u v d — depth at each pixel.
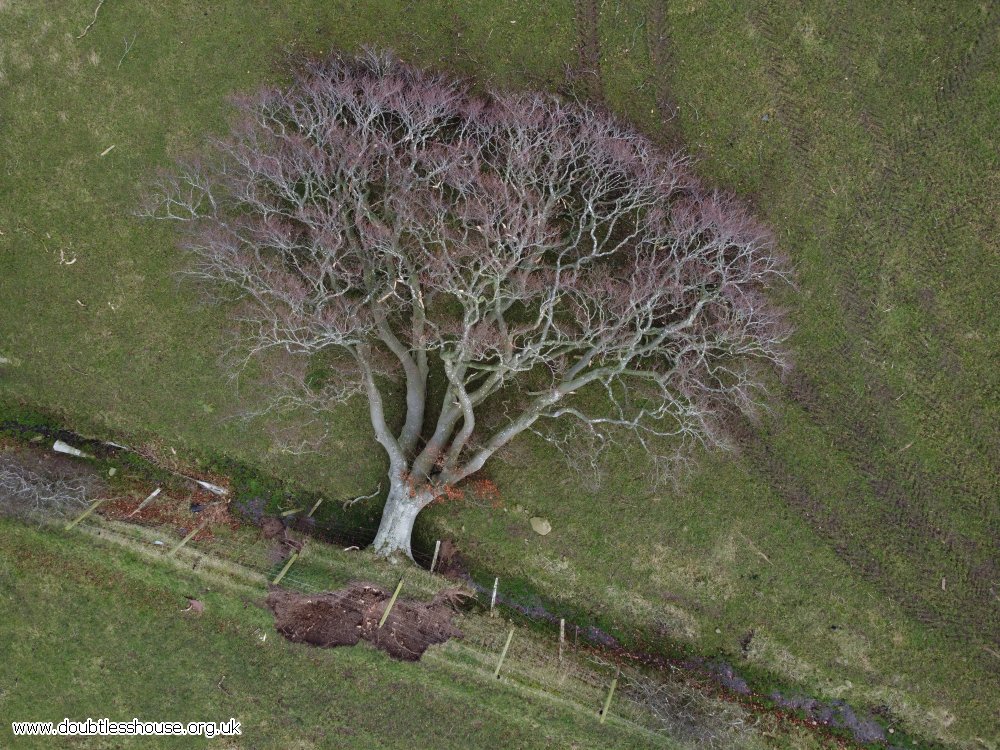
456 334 15.18
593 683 16.58
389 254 14.79
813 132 16.95
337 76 16.38
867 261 16.92
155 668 16.73
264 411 17.17
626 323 14.51
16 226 17.34
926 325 16.92
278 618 16.45
